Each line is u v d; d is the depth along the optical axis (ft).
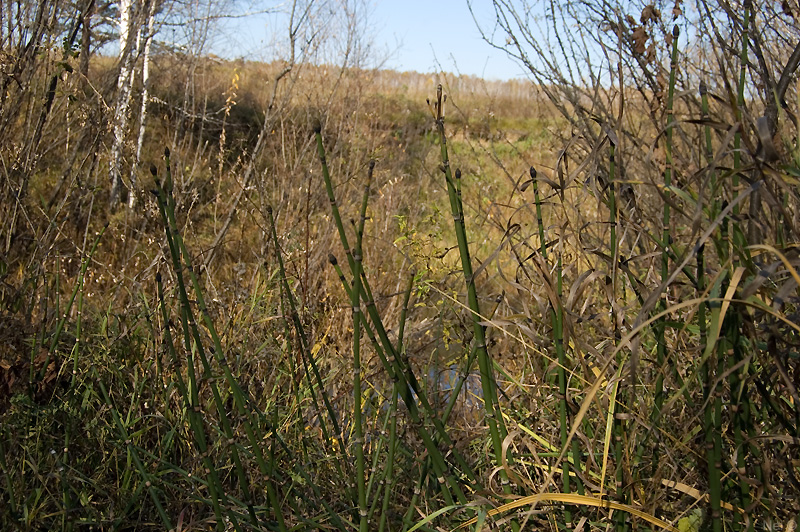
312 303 11.59
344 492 7.19
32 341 9.18
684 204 6.69
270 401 9.55
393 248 15.97
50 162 19.35
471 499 6.56
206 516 7.88
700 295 5.42
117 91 19.84
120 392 9.43
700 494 5.64
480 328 5.93
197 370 9.92
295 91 24.16
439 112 5.75
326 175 5.55
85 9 17.22
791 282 4.30
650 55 8.43
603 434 6.94
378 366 10.83
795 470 5.95
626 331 6.47
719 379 4.80
